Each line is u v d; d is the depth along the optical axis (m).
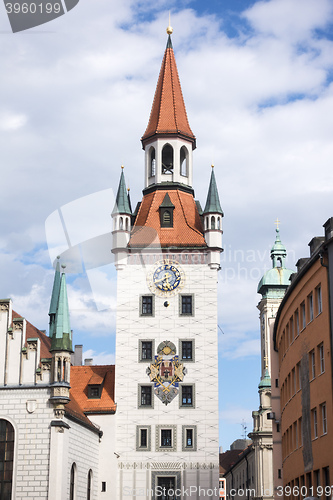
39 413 54.91
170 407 65.62
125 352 67.25
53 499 52.91
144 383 66.38
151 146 75.75
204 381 66.19
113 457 64.38
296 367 51.28
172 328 67.56
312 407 45.38
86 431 61.00
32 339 56.56
